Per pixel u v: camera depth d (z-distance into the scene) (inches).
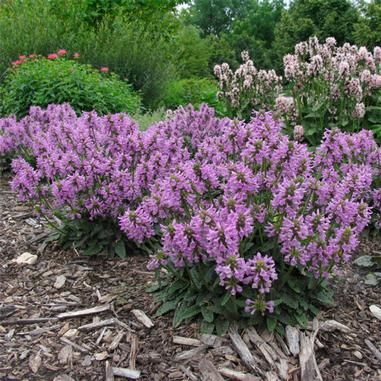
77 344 111.6
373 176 162.1
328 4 978.1
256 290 107.2
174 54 477.7
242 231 95.7
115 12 443.5
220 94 263.0
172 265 115.7
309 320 115.8
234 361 103.9
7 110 284.8
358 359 106.9
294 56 237.6
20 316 122.1
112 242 147.2
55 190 135.1
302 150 109.9
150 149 140.4
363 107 212.1
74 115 220.4
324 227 103.9
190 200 108.0
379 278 135.7
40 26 396.8
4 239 161.3
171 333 112.2
